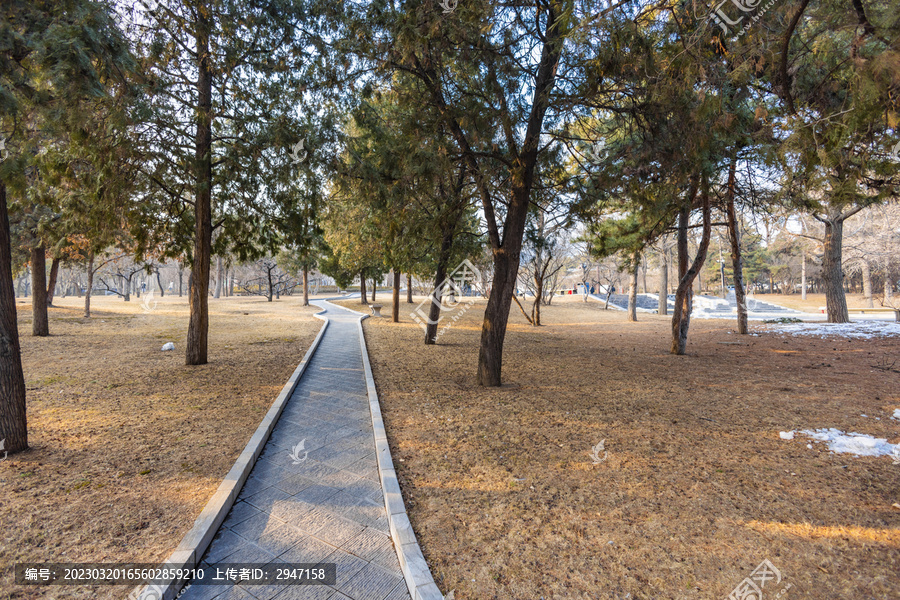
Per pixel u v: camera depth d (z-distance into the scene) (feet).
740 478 12.83
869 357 30.63
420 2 18.89
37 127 16.55
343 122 29.94
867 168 15.31
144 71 22.58
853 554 9.20
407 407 20.65
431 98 22.68
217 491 11.73
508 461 14.24
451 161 22.40
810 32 15.47
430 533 10.19
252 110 27.63
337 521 11.08
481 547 9.66
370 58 21.58
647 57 16.79
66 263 66.44
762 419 18.16
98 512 10.66
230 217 31.12
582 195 26.78
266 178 28.58
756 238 46.03
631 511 11.08
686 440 15.96
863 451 14.53
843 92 16.42
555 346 41.50
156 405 19.85
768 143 19.31
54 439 15.35
